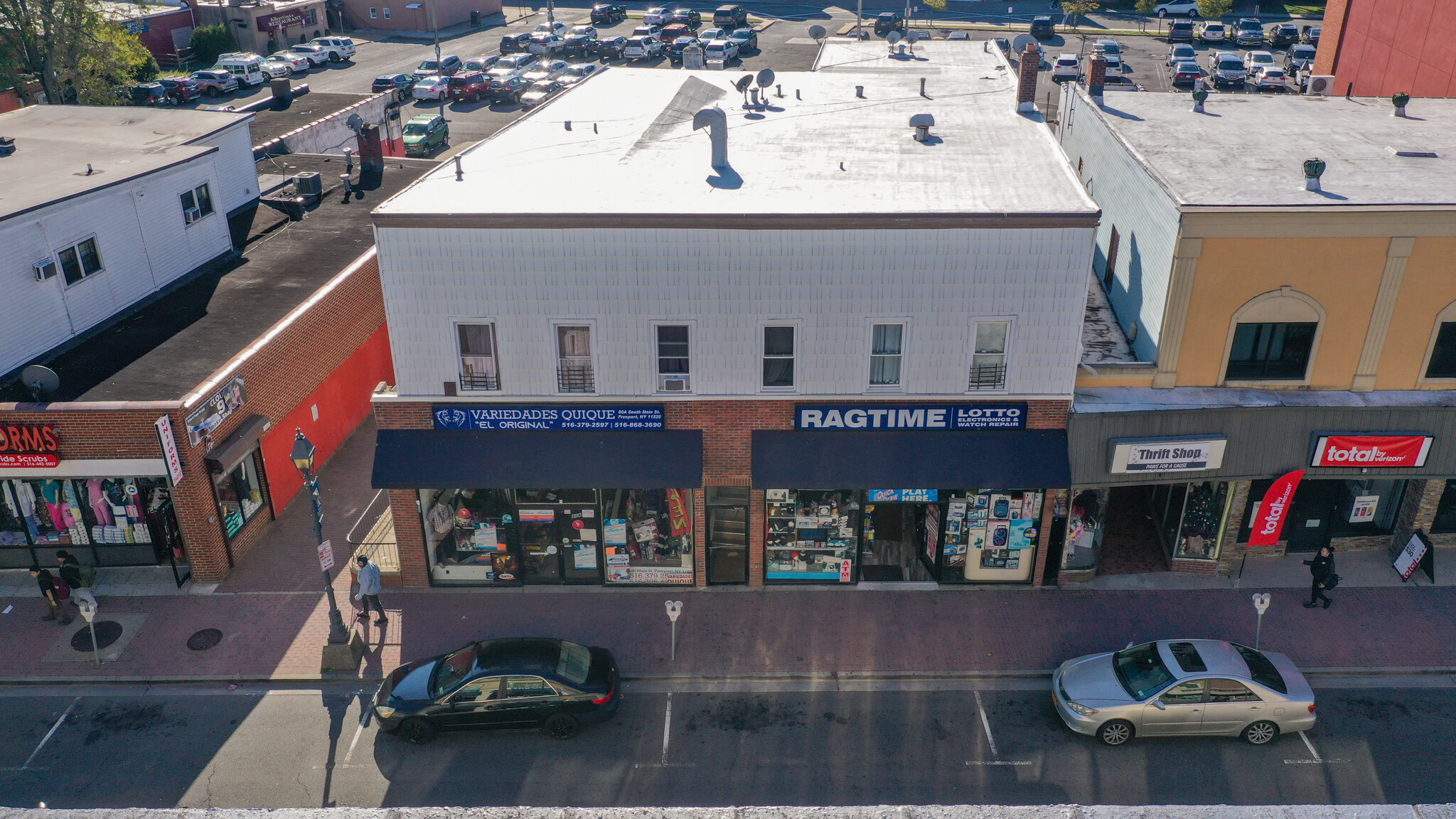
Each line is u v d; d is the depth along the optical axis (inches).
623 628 910.4
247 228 1401.3
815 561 960.9
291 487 1118.4
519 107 2743.6
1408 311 880.9
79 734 788.6
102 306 1083.9
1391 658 860.6
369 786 735.1
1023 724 796.6
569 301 856.9
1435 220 840.3
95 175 1109.1
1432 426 892.0
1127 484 899.4
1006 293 848.3
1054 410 893.2
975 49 1729.8
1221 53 2728.8
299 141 1836.9
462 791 730.8
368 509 1101.1
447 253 840.9
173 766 756.6
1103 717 758.5
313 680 848.3
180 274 1211.2
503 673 768.3
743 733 788.6
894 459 900.0
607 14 3703.3
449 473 901.8
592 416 903.7
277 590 967.6
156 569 993.5
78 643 887.7
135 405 898.1
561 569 971.9
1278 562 994.7
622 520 944.3
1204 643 794.2
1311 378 914.1
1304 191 883.4
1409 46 1501.0
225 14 3272.6
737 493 941.2
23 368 983.6
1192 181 917.8
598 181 930.1
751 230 828.0
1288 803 715.4
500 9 4119.1
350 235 1385.3
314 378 1159.0
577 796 724.7
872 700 823.7
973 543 949.2
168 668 859.4
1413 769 746.8
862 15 3954.2
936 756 764.6
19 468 919.7
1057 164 980.6
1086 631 900.0
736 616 924.6
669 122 1156.5
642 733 789.2
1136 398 906.1
